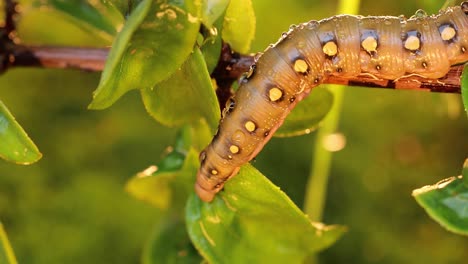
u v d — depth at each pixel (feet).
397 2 1.33
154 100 0.84
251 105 0.81
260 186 0.81
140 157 1.78
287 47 0.82
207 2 0.79
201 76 0.79
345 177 1.80
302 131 0.91
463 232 0.74
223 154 0.82
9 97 1.82
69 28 1.64
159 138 1.80
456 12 0.82
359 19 0.82
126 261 1.69
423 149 1.80
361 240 1.77
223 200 0.85
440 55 0.82
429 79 0.84
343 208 1.79
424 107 1.70
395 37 0.82
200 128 0.87
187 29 0.76
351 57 0.82
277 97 0.81
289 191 1.78
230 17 0.83
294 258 0.86
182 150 0.95
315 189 1.12
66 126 1.82
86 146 1.79
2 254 0.82
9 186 1.72
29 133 1.79
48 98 1.84
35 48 0.95
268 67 0.81
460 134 1.78
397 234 1.77
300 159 1.81
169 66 0.77
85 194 1.72
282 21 1.73
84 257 1.67
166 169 0.94
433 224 1.77
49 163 1.76
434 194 0.76
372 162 1.80
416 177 1.79
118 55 0.72
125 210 1.72
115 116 1.83
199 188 0.84
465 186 0.76
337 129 1.79
